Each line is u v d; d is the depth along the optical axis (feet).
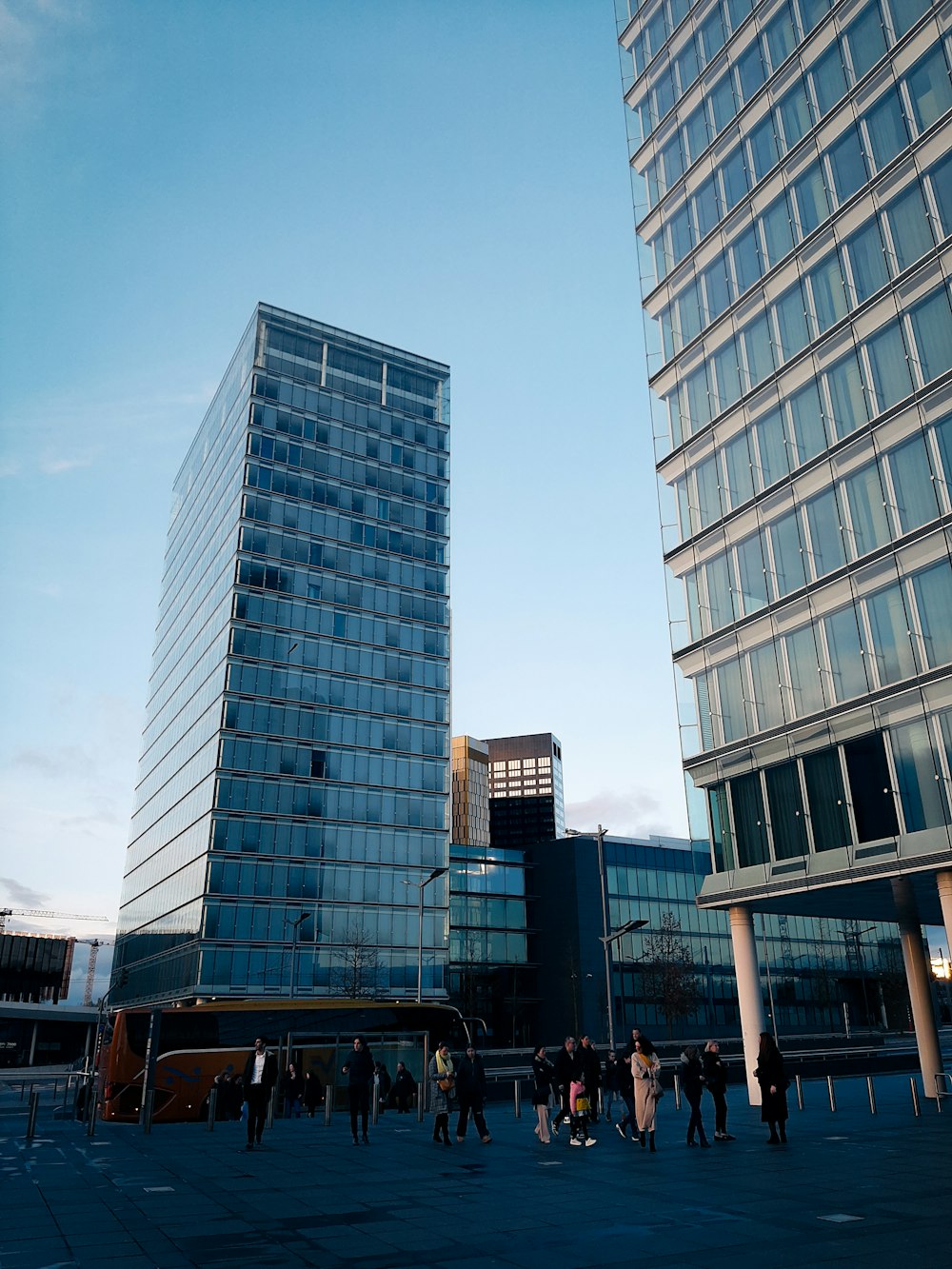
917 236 87.35
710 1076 64.23
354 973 250.78
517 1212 39.63
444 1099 65.98
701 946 346.95
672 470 115.44
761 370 103.96
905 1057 176.55
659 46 128.26
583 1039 75.10
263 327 314.55
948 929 75.56
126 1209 40.42
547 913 338.95
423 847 287.48
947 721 77.05
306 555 297.94
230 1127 80.79
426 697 306.35
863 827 82.79
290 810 269.64
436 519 331.77
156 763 346.33
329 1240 34.24
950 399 81.20
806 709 90.68
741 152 111.04
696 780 103.04
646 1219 37.70
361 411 326.24
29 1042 369.30
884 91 92.68
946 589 79.15
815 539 93.35
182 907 270.46
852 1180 46.21
